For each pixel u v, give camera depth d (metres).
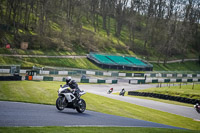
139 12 140.50
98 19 140.38
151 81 73.00
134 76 78.25
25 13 93.56
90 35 110.38
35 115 13.00
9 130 8.99
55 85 34.66
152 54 120.25
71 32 107.00
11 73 53.16
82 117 14.30
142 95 45.09
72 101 15.33
